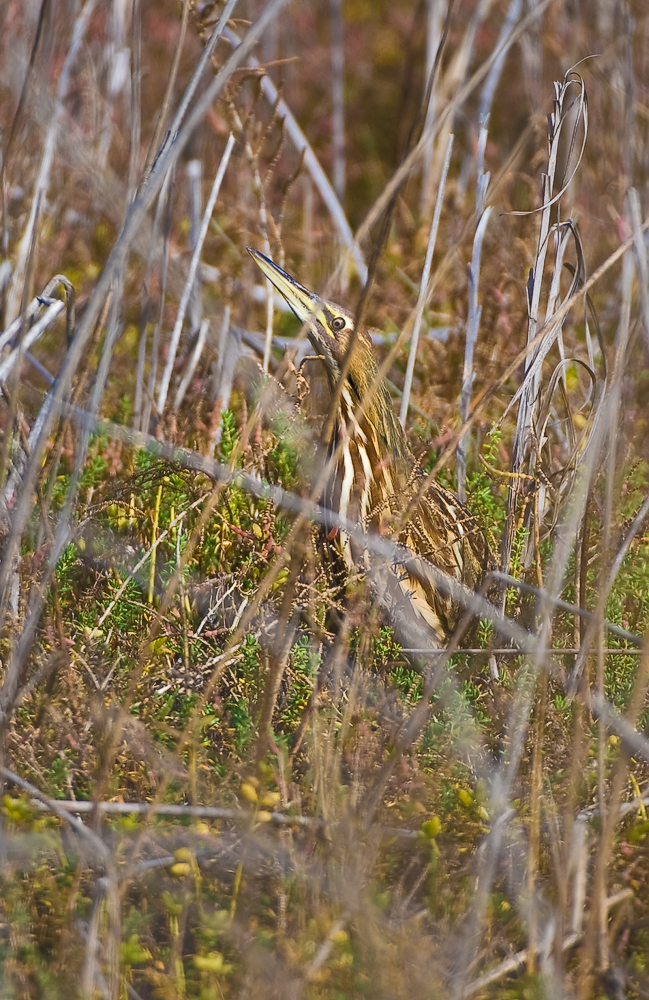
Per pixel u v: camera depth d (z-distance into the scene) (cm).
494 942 505
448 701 609
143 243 632
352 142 1625
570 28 1280
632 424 779
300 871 517
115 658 653
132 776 589
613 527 695
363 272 1127
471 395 916
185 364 976
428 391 979
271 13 573
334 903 505
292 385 742
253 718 619
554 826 534
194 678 650
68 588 703
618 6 1133
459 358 1003
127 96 1217
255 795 531
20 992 501
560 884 497
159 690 643
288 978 478
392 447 832
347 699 621
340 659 604
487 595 711
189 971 522
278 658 564
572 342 994
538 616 644
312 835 543
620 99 1120
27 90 699
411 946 489
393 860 555
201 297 898
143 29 1411
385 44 1723
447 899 532
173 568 707
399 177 545
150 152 639
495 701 639
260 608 660
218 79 571
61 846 537
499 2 1577
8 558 590
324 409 898
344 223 1166
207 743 607
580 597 640
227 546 736
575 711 602
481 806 569
